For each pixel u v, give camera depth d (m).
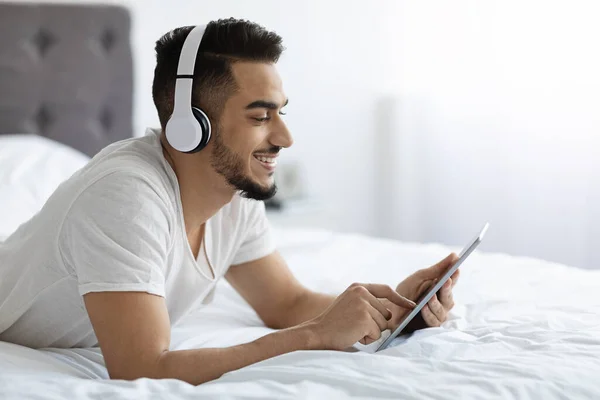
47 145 2.34
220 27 1.18
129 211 1.08
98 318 1.06
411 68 3.74
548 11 3.33
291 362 1.06
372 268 2.01
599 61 3.22
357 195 3.78
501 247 3.56
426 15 3.67
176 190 1.19
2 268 1.24
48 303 1.21
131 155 1.18
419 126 3.75
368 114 3.76
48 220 1.15
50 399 0.95
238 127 1.16
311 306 1.47
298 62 3.48
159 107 1.22
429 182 3.76
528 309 1.49
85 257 1.07
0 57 2.54
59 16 2.63
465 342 1.19
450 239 3.72
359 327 1.11
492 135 3.54
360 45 3.69
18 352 1.16
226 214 1.35
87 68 2.69
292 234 2.51
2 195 1.99
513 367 1.04
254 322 1.57
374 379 0.98
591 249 3.31
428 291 1.31
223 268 1.37
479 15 3.52
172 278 1.24
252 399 0.93
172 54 1.20
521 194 3.48
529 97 3.42
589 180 3.29
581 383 1.01
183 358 1.06
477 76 3.56
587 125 3.27
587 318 1.40
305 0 3.47
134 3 2.92
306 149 3.56
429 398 0.94
